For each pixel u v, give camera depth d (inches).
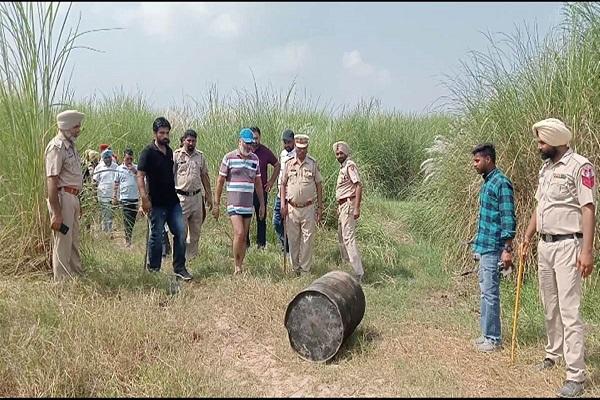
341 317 217.0
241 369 215.0
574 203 191.2
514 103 316.5
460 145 355.9
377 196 482.6
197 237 333.4
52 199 259.3
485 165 226.4
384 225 424.5
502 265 223.9
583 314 257.1
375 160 590.6
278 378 209.2
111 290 273.4
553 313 203.3
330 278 235.5
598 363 209.0
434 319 262.5
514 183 308.0
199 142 447.2
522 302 271.9
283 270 325.7
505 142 314.5
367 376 205.6
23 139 283.3
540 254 200.7
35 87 285.0
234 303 270.1
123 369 202.2
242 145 308.2
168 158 301.7
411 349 229.1
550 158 198.7
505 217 220.1
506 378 202.2
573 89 297.7
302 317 223.3
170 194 302.4
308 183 314.8
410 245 394.0
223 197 402.9
